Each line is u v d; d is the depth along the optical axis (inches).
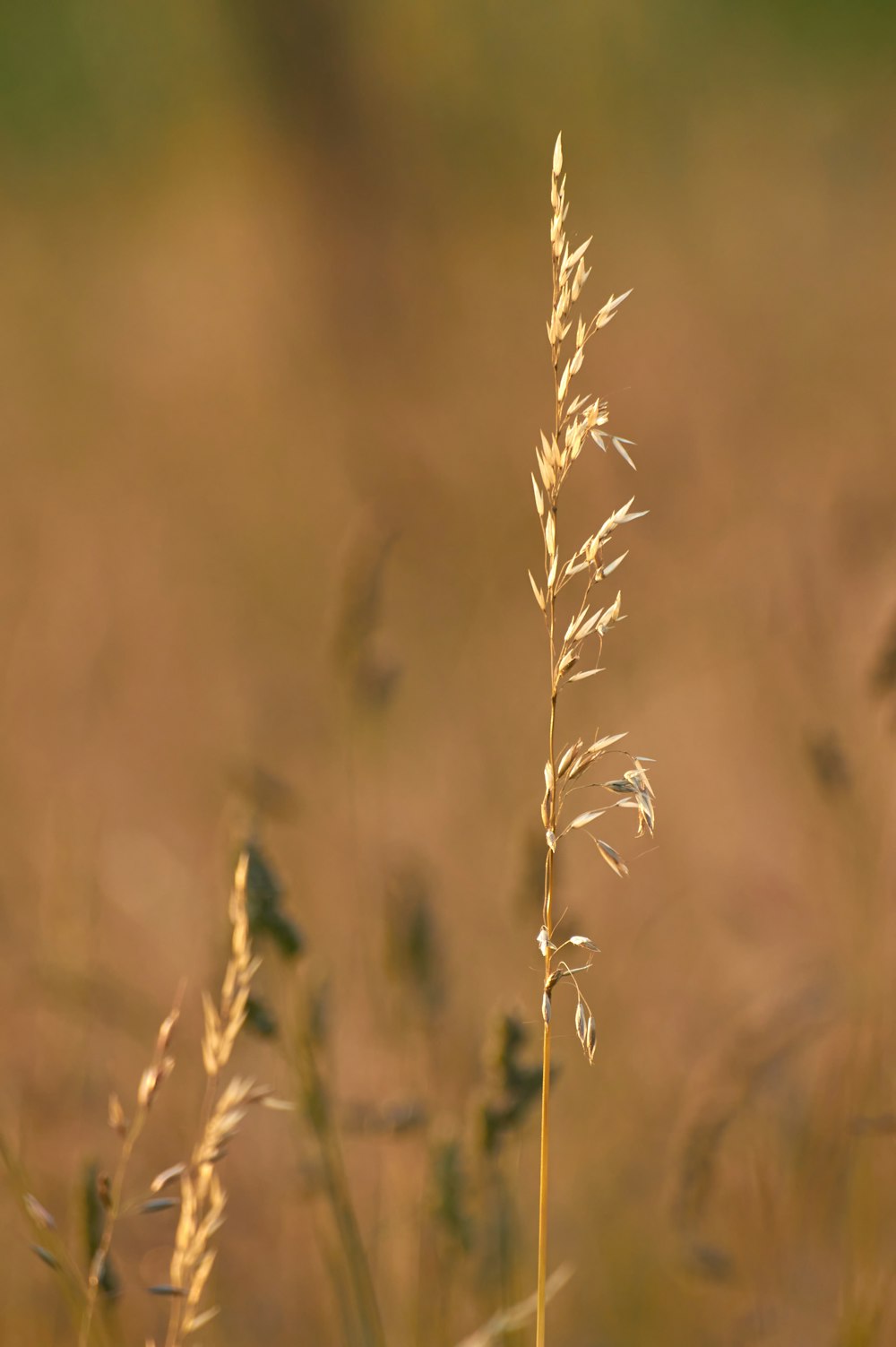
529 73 793.6
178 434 595.5
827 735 231.1
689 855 301.9
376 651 261.4
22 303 774.5
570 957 266.2
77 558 499.8
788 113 774.5
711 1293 210.5
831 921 257.3
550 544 98.1
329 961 258.2
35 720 403.9
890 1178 211.8
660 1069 241.6
